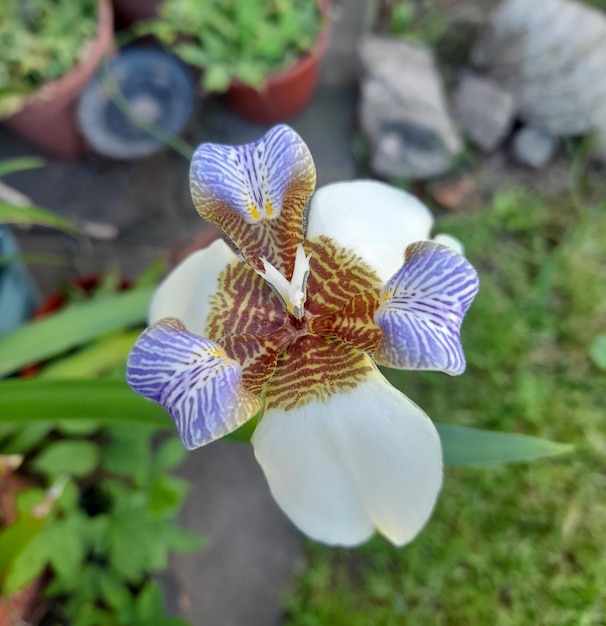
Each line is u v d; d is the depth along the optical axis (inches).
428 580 8.4
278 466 4.8
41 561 6.5
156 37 10.8
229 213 5.1
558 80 10.2
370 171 10.8
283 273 5.4
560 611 8.2
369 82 10.3
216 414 4.2
